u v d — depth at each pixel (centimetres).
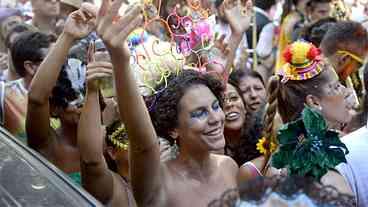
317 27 529
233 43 456
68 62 356
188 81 305
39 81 338
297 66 347
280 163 260
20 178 234
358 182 299
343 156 256
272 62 677
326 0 636
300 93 347
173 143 320
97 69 310
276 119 359
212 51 406
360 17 633
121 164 358
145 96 313
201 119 303
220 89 314
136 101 276
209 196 305
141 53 329
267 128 336
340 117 353
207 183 309
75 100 358
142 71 320
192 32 384
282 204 191
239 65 629
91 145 314
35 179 232
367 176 299
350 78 445
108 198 325
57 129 375
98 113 317
